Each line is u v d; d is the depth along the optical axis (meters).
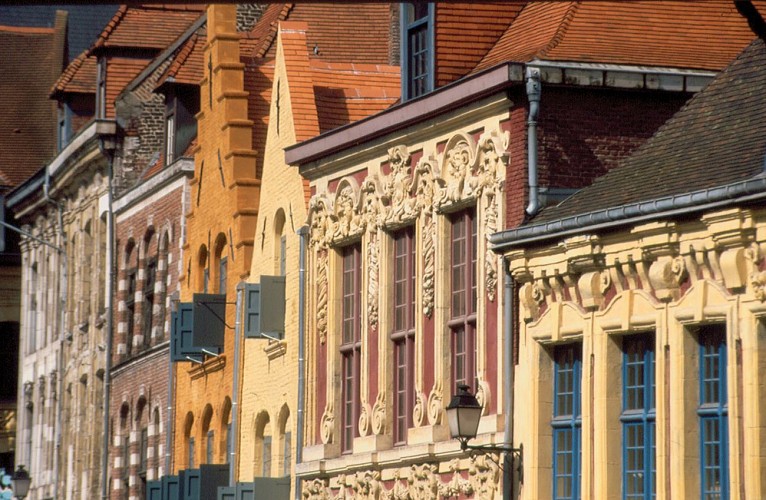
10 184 178.12
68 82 149.25
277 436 91.31
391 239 78.94
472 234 72.81
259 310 90.88
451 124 73.75
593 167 69.38
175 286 116.25
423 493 74.62
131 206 126.81
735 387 57.22
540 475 66.25
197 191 107.88
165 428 115.25
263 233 95.19
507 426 68.00
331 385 83.44
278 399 90.94
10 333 180.62
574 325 64.69
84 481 138.38
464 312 73.12
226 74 102.56
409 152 77.19
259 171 100.94
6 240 177.12
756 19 59.38
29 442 164.00
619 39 71.75
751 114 61.88
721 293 58.25
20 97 185.38
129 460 123.31
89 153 134.50
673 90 70.06
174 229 117.19
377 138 79.44
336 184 83.81
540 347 66.62
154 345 119.25
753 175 56.91
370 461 78.25
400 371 78.00
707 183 58.91
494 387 69.94
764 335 56.84
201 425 104.88
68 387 146.75
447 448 72.19
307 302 86.38
